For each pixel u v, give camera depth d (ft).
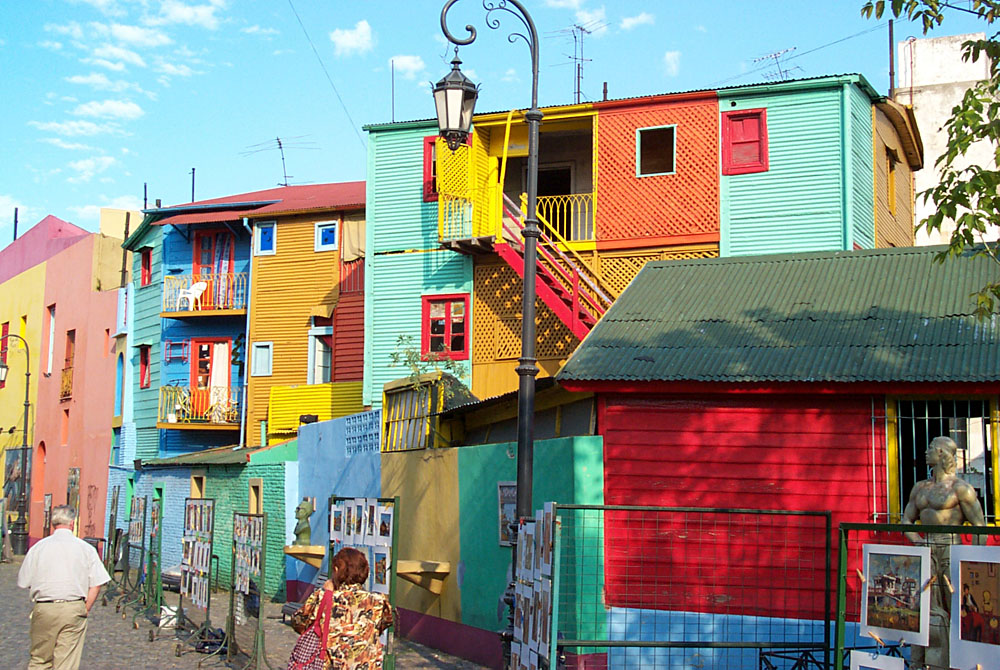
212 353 103.45
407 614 54.13
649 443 40.75
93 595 36.91
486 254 76.43
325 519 66.64
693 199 71.05
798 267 48.29
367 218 80.74
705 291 47.32
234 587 45.80
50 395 136.05
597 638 39.01
